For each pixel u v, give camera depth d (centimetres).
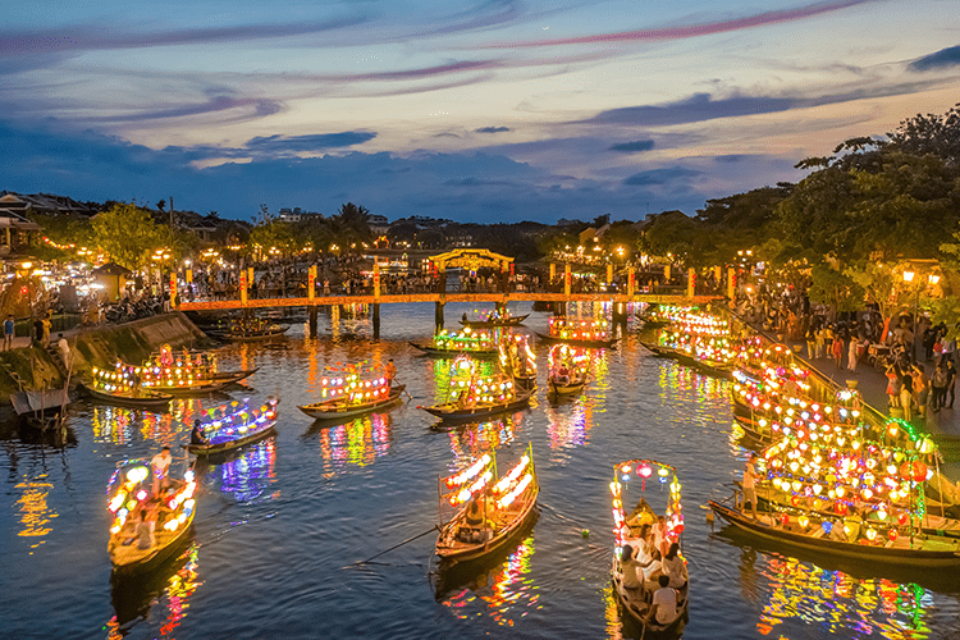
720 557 2555
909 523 2433
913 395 3266
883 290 4659
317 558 2630
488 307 12469
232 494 3250
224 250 17188
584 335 7462
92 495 3256
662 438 4034
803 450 2856
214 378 5538
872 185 5009
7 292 5541
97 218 8162
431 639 2136
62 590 2423
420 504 3116
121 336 6141
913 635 2102
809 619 2186
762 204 11381
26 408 4181
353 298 8269
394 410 4744
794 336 5834
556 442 3984
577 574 2478
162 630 2200
